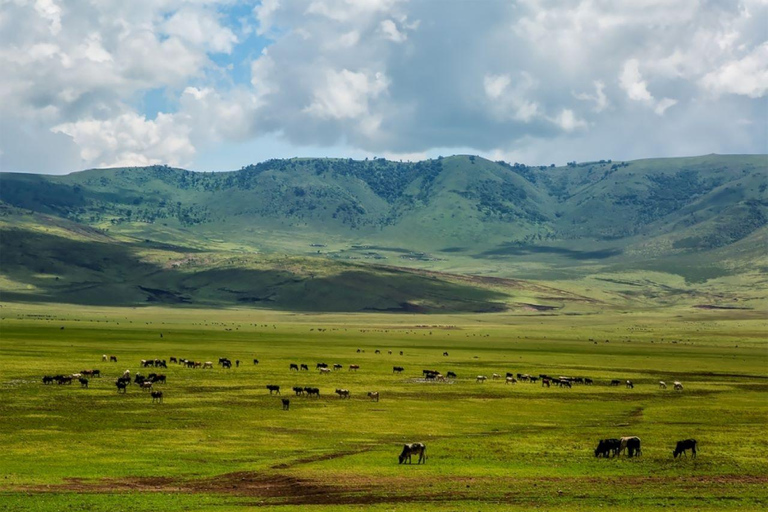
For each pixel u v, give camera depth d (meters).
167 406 91.75
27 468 57.62
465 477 57.19
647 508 47.22
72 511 44.91
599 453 66.94
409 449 62.47
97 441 69.06
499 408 99.44
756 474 59.78
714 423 89.00
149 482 54.66
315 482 54.88
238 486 53.81
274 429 78.44
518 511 45.91
